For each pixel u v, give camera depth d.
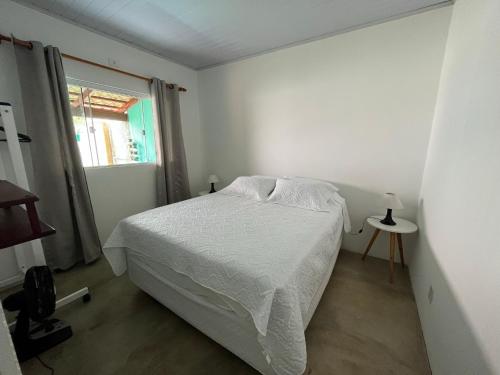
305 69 2.46
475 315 0.80
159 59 2.82
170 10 1.89
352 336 1.36
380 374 1.13
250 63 2.83
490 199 0.80
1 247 0.65
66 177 2.08
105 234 2.49
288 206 2.12
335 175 2.47
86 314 1.55
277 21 2.04
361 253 2.43
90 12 1.91
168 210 1.98
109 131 2.67
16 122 1.82
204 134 3.48
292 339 0.95
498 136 0.81
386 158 2.18
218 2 1.78
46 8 1.85
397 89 2.04
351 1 1.77
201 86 3.35
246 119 3.01
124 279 1.97
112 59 2.36
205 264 1.16
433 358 1.14
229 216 1.82
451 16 1.75
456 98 1.36
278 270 1.04
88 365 1.20
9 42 1.73
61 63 1.93
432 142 1.84
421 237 1.79
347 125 2.32
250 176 2.84
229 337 1.18
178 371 1.16
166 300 1.50
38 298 1.17
